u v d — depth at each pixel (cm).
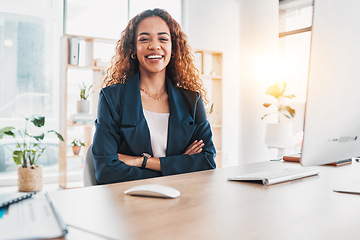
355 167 147
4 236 56
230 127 555
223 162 523
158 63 187
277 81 533
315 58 88
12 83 439
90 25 473
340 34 93
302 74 512
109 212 75
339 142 97
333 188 101
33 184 388
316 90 89
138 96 179
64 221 68
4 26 434
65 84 409
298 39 518
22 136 418
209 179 117
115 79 202
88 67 422
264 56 548
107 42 448
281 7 535
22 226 61
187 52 206
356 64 98
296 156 172
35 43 450
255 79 556
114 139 170
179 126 182
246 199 87
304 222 68
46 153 457
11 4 436
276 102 532
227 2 554
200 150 182
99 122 172
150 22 189
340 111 95
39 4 450
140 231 62
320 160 95
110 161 158
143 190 91
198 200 86
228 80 555
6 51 436
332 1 91
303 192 96
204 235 60
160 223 67
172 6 518
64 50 415
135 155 174
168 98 191
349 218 70
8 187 419
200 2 527
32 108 450
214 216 72
